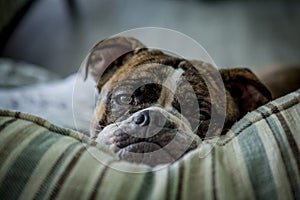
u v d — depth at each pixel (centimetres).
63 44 175
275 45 177
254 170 35
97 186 35
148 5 222
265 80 91
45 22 195
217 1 233
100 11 210
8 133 39
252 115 43
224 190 33
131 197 34
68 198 34
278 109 41
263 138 38
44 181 36
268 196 34
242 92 66
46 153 38
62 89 114
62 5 215
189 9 220
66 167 36
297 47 175
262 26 198
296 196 34
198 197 33
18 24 192
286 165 36
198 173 35
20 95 109
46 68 156
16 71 131
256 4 228
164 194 33
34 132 40
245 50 172
